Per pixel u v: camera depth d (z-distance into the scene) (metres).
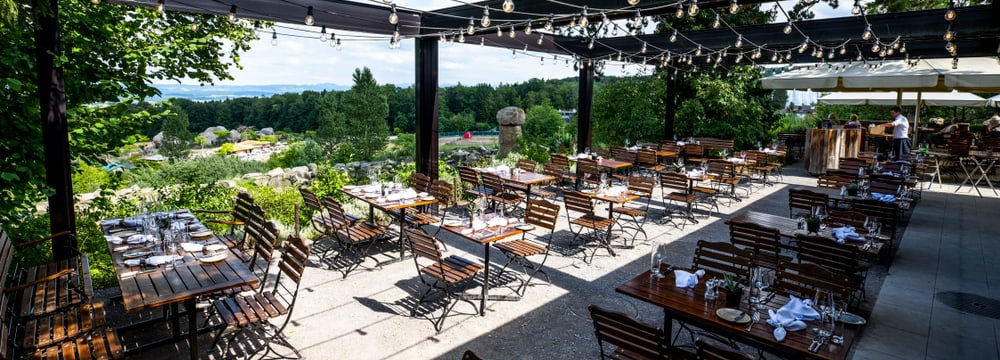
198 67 7.12
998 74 9.15
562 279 6.03
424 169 9.30
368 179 10.12
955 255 6.79
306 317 5.01
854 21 8.77
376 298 5.47
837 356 2.93
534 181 8.77
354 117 20.64
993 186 11.61
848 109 21.73
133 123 6.56
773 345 3.10
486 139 20.98
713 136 15.73
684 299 3.72
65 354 3.42
